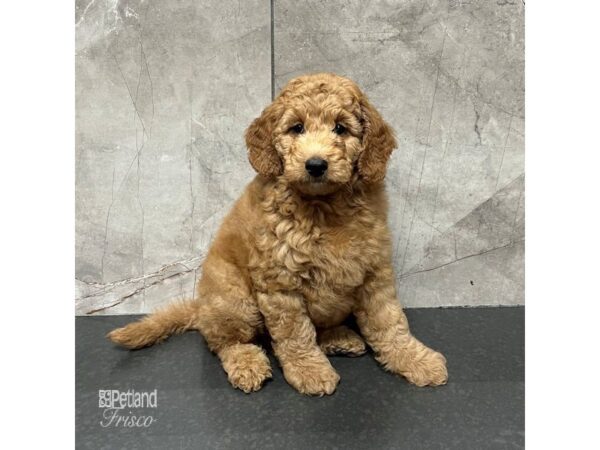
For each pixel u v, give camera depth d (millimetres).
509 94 654
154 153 672
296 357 534
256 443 463
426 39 644
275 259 506
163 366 588
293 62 651
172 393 536
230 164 674
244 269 537
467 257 701
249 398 524
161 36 648
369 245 522
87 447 469
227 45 649
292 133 497
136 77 656
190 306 659
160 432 482
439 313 700
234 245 541
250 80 655
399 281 707
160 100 661
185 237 692
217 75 655
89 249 693
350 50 646
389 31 642
